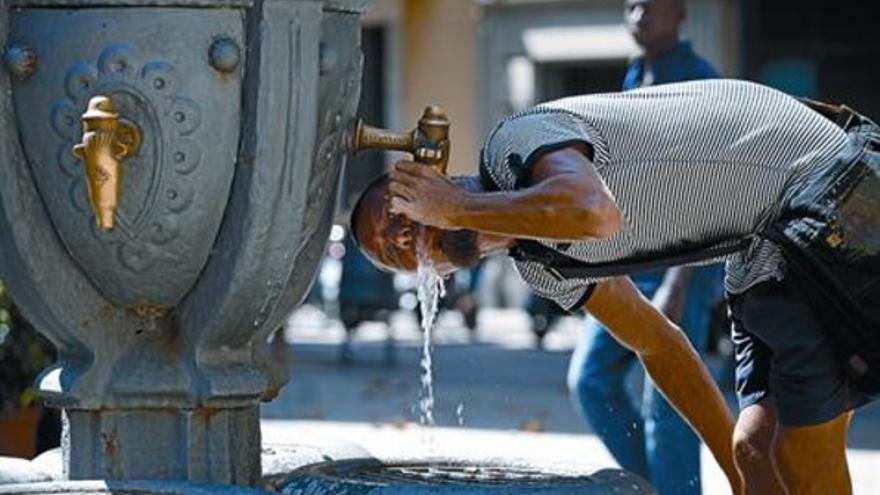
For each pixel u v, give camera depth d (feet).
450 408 80.28
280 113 25.98
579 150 27.04
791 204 28.25
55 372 27.68
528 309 112.57
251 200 26.08
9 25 26.63
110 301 27.32
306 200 26.53
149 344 27.45
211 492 25.86
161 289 26.91
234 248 26.37
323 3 26.35
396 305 103.81
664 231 28.25
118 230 26.35
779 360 28.94
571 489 27.04
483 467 30.17
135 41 25.98
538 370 99.35
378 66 152.15
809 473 29.22
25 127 26.61
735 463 30.99
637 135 27.84
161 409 27.45
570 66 143.54
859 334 28.55
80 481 26.76
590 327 41.60
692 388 31.78
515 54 144.97
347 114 27.58
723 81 29.09
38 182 26.73
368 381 92.58
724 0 129.59
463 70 147.95
